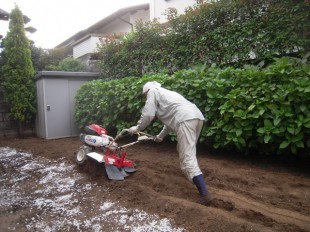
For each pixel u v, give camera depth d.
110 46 9.55
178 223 3.14
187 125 3.70
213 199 3.59
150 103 3.86
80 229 3.15
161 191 4.11
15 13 9.73
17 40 9.76
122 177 4.64
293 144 4.41
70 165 5.75
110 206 3.71
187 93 5.77
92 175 4.92
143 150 6.65
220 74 5.42
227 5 6.50
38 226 3.26
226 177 4.44
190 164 3.65
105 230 3.11
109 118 7.71
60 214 3.54
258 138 4.80
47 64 13.21
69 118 9.56
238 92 4.94
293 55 5.70
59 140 8.91
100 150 5.12
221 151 6.03
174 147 6.68
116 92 7.17
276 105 4.52
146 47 8.36
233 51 6.36
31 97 9.84
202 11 6.90
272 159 5.30
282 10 5.64
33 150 7.58
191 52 7.19
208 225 3.01
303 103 4.30
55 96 9.27
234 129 4.96
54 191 4.36
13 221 3.40
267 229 2.86
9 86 9.58
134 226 3.15
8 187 4.65
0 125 9.95
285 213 3.27
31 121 10.38
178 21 7.43
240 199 3.69
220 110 5.18
